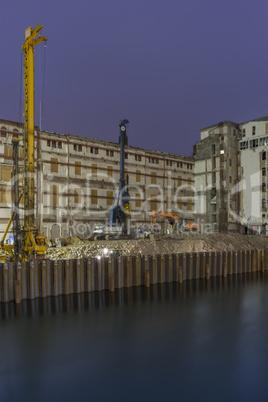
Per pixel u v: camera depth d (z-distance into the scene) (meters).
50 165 56.12
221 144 72.62
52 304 22.70
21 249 27.28
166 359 15.23
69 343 16.86
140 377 13.66
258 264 35.81
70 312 21.41
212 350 16.23
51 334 17.95
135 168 67.88
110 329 18.75
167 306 23.09
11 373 13.92
